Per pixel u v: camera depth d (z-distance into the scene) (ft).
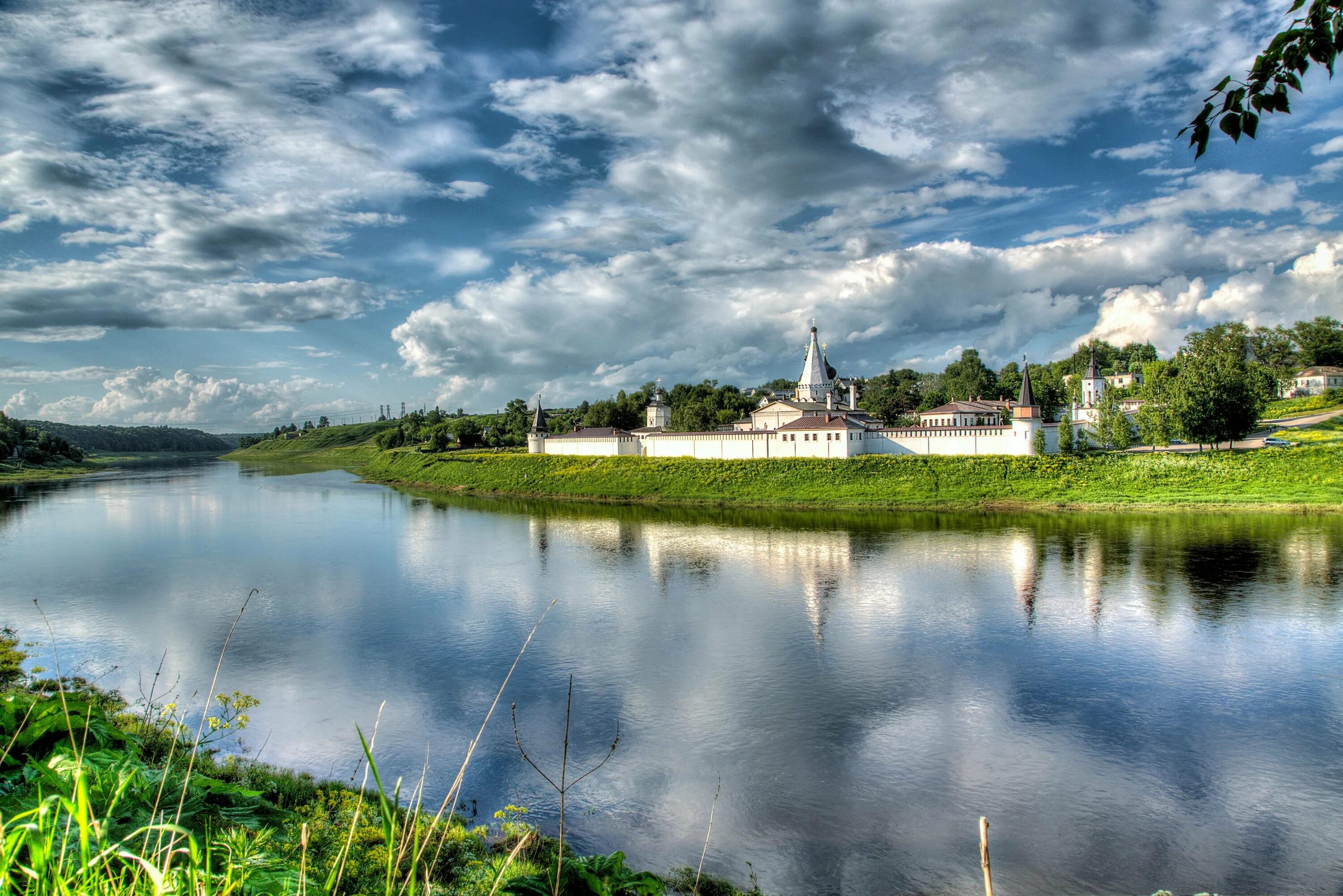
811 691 105.50
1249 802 76.28
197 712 97.04
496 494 384.88
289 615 145.89
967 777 81.71
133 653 122.42
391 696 104.01
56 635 132.16
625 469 376.68
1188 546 193.67
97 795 31.50
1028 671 112.16
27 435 652.48
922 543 213.66
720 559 199.62
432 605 153.99
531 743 90.02
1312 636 124.16
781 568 186.91
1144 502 259.80
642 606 152.66
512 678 111.34
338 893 42.93
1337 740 88.99
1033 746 88.74
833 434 338.54
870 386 639.76
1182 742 89.30
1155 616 137.18
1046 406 475.72
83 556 210.79
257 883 25.50
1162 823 72.74
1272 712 96.73
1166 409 325.62
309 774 79.20
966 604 148.66
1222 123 32.40
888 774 82.38
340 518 293.23
